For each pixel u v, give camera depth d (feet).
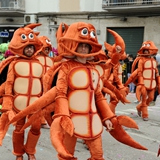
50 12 59.31
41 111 9.80
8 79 12.71
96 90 10.26
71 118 9.63
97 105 10.34
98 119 10.00
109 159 14.71
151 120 23.80
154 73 23.41
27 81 13.00
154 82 23.50
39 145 16.62
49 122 10.79
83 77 9.70
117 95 13.88
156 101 34.42
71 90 9.73
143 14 53.52
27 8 61.05
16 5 60.29
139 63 23.07
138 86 22.82
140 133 19.65
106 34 56.85
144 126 21.65
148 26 53.36
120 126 10.36
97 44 9.71
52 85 10.40
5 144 16.63
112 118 10.16
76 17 58.39
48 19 59.72
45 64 18.58
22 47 12.81
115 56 14.70
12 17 63.87
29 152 13.05
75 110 9.66
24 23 61.62
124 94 19.53
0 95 13.01
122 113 26.37
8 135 18.45
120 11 54.29
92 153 9.80
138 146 10.25
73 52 9.51
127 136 10.32
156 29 52.80
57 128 9.09
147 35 53.52
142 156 15.19
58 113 9.25
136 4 52.16
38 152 15.43
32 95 13.14
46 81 10.40
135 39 55.21
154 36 53.01
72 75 9.64
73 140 9.88
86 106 9.70
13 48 12.88
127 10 53.42
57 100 9.47
